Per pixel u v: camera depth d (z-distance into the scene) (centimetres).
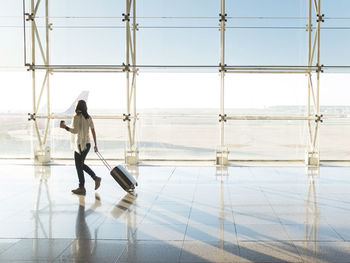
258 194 662
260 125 1158
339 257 379
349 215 531
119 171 667
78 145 671
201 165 991
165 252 395
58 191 689
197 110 1172
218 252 395
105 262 370
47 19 1059
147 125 1149
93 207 579
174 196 650
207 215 534
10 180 789
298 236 443
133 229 473
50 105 1054
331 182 764
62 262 371
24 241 431
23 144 1230
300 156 1059
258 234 451
